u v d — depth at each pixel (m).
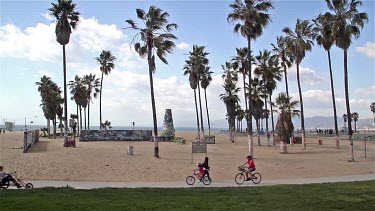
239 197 15.48
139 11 36.91
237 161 33.50
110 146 48.19
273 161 34.19
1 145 45.88
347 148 54.78
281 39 59.16
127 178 24.05
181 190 17.88
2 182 18.50
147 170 26.98
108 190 17.59
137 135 65.19
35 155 31.91
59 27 45.62
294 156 40.69
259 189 18.23
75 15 46.66
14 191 16.84
